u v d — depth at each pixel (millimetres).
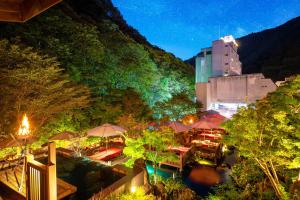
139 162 9414
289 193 7227
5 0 2275
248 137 7711
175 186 10344
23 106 10695
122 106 16781
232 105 27453
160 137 10914
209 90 28766
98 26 25797
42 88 11336
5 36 13836
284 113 6945
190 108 23531
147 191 8547
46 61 12031
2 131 10031
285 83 8141
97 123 15953
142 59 25438
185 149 14297
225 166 13719
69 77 14672
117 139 16391
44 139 11734
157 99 26062
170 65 35562
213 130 20328
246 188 8984
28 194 4879
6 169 7676
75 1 28656
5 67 10875
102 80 17766
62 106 12289
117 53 22953
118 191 7141
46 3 2064
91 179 7977
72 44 16641
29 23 15219
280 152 7012
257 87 26016
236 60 35219
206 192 10859
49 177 4312
